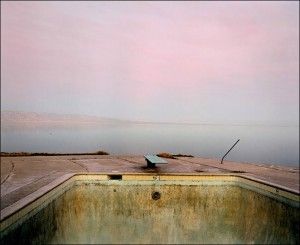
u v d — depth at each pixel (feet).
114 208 19.06
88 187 19.11
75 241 16.88
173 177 19.43
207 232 18.65
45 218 14.40
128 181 19.27
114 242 18.10
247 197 18.39
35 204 13.35
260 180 17.66
